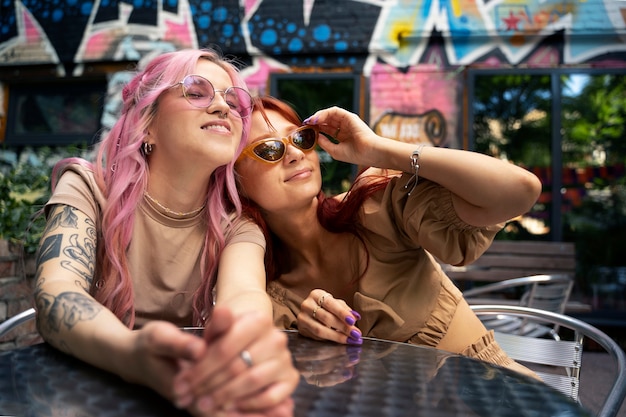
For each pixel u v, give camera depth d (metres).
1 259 2.48
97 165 1.24
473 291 2.94
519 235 4.57
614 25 4.45
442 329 1.35
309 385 0.76
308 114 4.85
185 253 1.28
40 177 3.24
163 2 5.05
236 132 1.25
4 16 5.27
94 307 0.83
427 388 0.76
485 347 1.38
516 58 4.62
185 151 1.17
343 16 4.80
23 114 5.30
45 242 1.03
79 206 1.12
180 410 0.61
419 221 1.26
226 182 1.32
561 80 4.58
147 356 0.60
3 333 1.19
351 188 1.40
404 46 4.74
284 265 1.52
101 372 0.75
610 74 4.50
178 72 1.20
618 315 4.34
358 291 1.41
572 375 1.42
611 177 4.56
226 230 1.33
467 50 4.67
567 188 4.60
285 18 4.87
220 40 4.94
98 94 5.21
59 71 5.20
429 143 4.66
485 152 4.64
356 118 1.35
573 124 4.60
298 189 1.33
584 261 4.52
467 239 1.28
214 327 0.54
